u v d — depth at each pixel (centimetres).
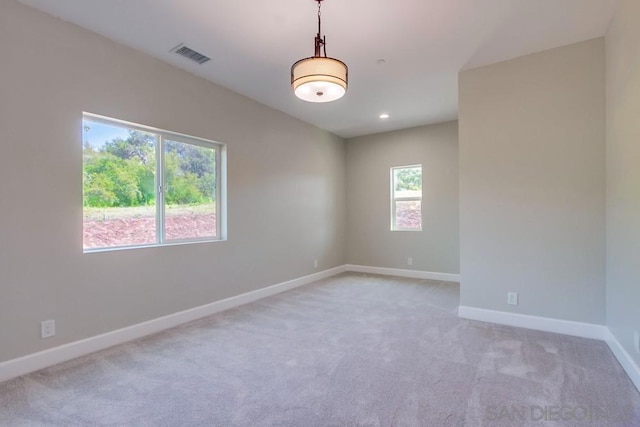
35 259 240
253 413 186
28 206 237
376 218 618
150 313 312
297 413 185
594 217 289
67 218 257
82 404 195
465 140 347
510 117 324
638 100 207
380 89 399
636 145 212
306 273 533
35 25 240
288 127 497
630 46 219
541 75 309
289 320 346
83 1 232
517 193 321
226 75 358
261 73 353
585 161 292
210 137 373
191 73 352
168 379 224
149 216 325
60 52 253
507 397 199
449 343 282
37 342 240
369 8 241
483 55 316
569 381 216
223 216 395
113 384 217
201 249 362
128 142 309
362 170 633
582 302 295
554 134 304
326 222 588
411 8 242
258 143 441
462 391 206
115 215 298
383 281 544
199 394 205
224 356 259
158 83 321
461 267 351
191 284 351
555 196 304
